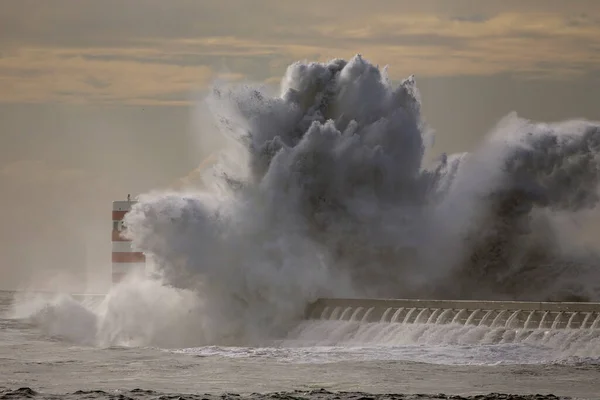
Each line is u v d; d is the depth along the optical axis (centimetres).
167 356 15850
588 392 12381
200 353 16100
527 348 14988
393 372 13812
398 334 16525
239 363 14925
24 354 16525
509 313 15862
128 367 14838
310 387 12938
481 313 16162
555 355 14650
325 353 15600
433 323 16500
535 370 13725
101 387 13138
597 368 13775
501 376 13388
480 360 14500
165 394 12488
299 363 14800
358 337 17125
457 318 16375
